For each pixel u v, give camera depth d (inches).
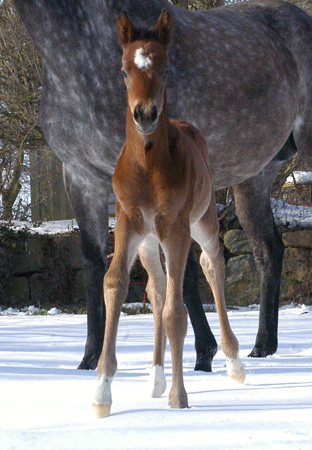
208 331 249.1
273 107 292.5
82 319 515.8
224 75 274.5
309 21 328.5
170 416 132.4
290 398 154.3
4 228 715.4
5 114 671.1
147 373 221.5
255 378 199.9
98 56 247.9
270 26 317.1
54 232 753.6
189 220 165.3
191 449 106.7
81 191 270.2
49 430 123.4
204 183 181.2
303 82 318.7
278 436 112.1
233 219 690.8
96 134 251.8
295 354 305.9
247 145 287.9
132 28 161.5
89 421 132.0
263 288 321.7
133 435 117.3
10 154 740.7
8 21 663.1
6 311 644.7
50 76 256.8
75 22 245.6
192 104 263.9
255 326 417.1
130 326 432.8
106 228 275.3
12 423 132.2
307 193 783.1
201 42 274.1
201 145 202.5
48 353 288.4
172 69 259.1
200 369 244.8
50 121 261.0
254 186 328.5
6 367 218.7
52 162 820.6
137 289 690.2
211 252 197.9
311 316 501.0
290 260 663.1
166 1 279.9
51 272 717.3
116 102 249.6
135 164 158.6
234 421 125.6
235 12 317.1
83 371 219.3
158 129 156.6
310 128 318.3
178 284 157.4
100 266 269.0
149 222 162.9
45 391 171.5
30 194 955.3
